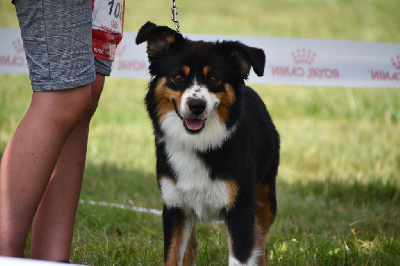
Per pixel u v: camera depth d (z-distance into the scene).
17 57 11.91
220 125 5.89
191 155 5.90
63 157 5.70
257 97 7.18
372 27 26.23
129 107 15.73
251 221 5.98
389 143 13.23
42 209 5.68
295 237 7.79
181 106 5.77
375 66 11.94
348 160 11.94
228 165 5.86
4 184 4.79
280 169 11.32
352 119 15.63
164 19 25.73
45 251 5.63
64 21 4.74
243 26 25.23
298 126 14.51
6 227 4.77
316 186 10.41
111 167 10.72
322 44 11.91
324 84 11.93
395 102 16.80
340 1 31.91
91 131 13.31
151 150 12.13
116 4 5.82
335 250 7.18
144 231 7.93
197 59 5.92
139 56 11.78
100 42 5.66
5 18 22.83
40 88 4.82
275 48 11.91
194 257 6.62
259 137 6.67
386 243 7.50
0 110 14.20
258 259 6.61
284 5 31.14
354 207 9.50
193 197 5.98
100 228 7.96
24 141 4.79
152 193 9.65
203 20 26.30
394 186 10.18
